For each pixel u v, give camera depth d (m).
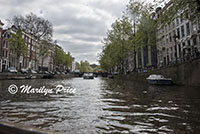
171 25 35.91
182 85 18.16
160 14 12.94
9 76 26.62
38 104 6.56
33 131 1.63
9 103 6.70
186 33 29.78
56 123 4.09
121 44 30.00
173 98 8.59
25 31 41.03
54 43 40.91
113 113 5.19
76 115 4.89
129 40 28.02
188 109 5.86
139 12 23.67
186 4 11.34
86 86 16.81
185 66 17.53
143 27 23.55
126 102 7.26
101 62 67.19
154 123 4.18
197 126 3.96
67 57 77.00
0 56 40.03
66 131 3.53
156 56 43.94
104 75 73.25
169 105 6.62
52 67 81.56
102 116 4.82
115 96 9.24
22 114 4.92
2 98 7.98
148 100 7.87
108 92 11.36
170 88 14.83
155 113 5.23
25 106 6.13
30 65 55.34
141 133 3.49
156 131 3.61
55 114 4.98
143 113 5.24
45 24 39.75
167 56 38.12
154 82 19.94
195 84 15.85
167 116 4.88
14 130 1.71
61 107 6.02
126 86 17.28
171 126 3.96
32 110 5.48
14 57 45.75
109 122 4.24
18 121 4.20
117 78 44.06
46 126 3.84
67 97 8.62
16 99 7.75
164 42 39.81
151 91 12.23
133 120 4.45
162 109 5.85
